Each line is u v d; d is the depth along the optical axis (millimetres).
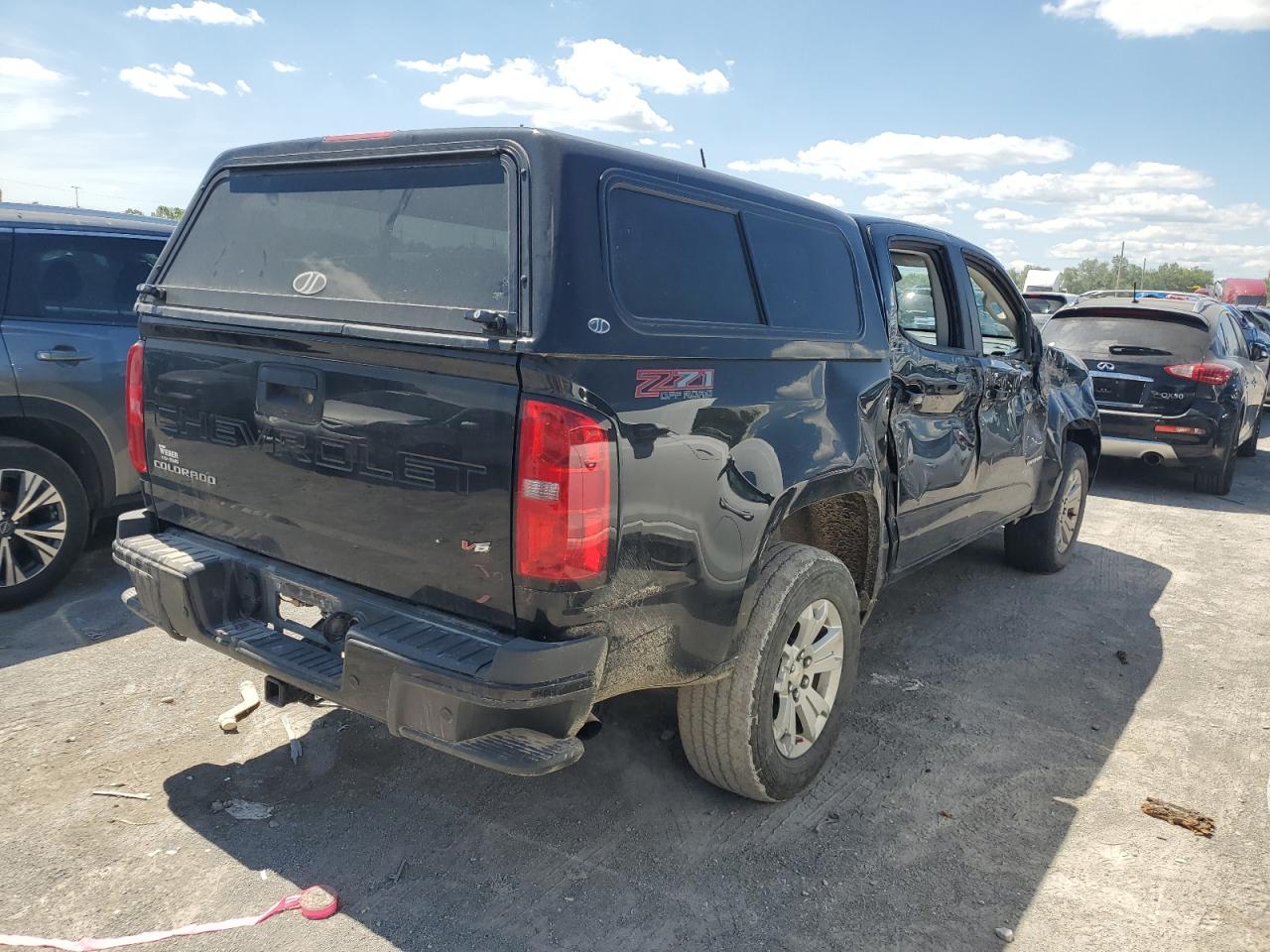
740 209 3023
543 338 2217
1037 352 5297
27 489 4582
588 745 3633
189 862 2822
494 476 2281
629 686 2613
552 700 2275
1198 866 3057
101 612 4660
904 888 2887
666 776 3447
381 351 2434
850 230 3662
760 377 2896
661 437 2486
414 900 2707
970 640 5016
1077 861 3062
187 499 3113
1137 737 3977
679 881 2863
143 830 2965
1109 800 3445
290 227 2854
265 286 2834
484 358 2271
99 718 3646
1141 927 2744
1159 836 3221
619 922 2666
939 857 3051
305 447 2662
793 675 3246
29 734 3500
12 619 4539
